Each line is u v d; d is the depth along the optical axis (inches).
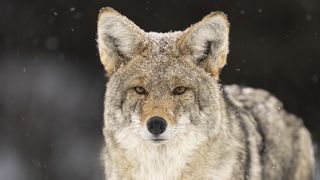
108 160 283.3
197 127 270.8
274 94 722.8
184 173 272.2
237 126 290.7
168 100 268.1
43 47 783.1
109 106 279.4
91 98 764.0
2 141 734.5
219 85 286.0
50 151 733.3
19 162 721.6
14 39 784.9
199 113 272.1
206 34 280.7
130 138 270.5
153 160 271.4
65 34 778.8
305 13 714.8
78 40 778.8
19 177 708.0
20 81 772.6
